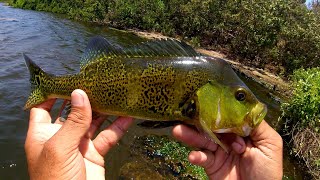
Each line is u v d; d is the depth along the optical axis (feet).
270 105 4.44
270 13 6.69
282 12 6.79
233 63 6.75
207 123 0.84
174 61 0.87
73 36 7.41
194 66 0.86
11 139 2.84
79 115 0.75
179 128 0.87
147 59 0.88
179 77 0.86
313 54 6.23
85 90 0.89
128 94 0.88
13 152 2.66
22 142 2.82
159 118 0.88
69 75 0.91
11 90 3.72
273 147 0.86
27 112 3.30
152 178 2.36
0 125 3.01
